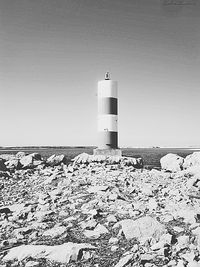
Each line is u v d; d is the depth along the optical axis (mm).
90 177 16359
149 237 7168
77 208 10445
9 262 6359
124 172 18828
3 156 23812
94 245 7066
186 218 8609
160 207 10125
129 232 7516
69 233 7934
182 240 7004
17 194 13625
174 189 13391
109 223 8578
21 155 24531
